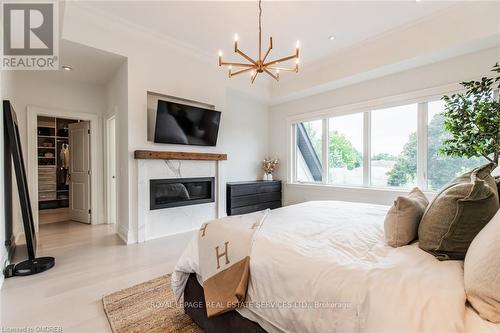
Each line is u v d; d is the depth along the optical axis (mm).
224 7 2699
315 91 4520
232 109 4906
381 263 1006
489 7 2539
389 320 698
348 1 2596
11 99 3221
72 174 4586
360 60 3617
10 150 2623
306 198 4879
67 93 4031
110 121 4395
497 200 996
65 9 2658
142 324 1587
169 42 3471
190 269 1560
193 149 3963
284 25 3033
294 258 1067
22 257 2750
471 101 2555
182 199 3791
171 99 3703
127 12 2809
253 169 5344
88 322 1614
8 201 2641
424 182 3436
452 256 1024
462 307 699
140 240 3275
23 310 1734
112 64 3412
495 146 2324
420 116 3451
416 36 3043
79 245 3133
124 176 3354
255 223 1603
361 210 2150
